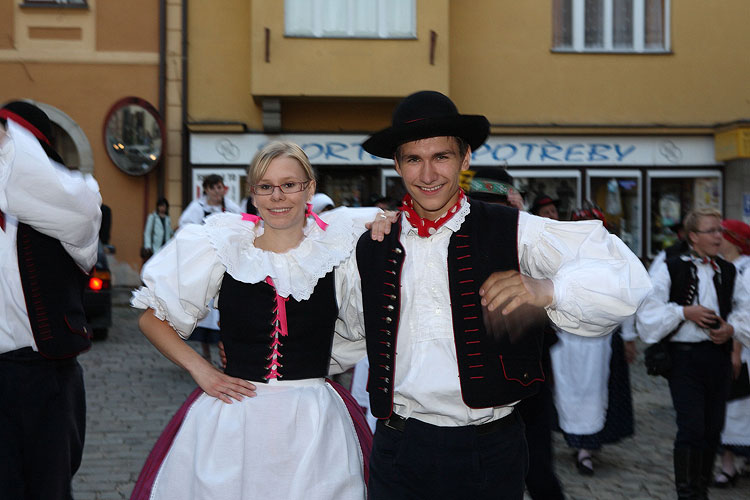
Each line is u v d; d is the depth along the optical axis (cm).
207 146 1365
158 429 599
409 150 248
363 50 1320
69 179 299
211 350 914
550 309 243
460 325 243
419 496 248
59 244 315
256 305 272
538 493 351
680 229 786
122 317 1168
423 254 252
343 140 1370
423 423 246
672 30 1418
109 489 467
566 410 514
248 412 267
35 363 309
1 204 292
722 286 459
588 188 1411
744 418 498
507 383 241
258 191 273
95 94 1378
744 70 1430
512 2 1391
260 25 1309
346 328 287
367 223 273
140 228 1384
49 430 309
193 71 1380
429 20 1320
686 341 452
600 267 236
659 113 1424
